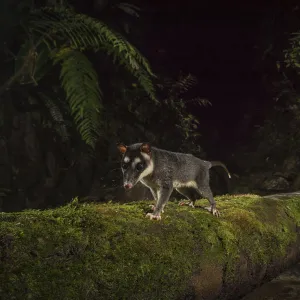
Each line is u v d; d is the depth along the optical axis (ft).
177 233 9.66
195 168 10.99
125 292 8.05
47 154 23.18
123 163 9.90
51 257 7.21
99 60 28.60
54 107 21.61
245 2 38.83
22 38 18.75
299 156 30.73
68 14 11.63
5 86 13.16
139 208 10.40
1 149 21.43
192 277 9.67
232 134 37.65
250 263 11.59
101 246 8.02
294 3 35.42
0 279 6.50
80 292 7.29
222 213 11.65
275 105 35.58
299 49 29.25
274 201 14.11
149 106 30.30
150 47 35.88
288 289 12.35
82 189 24.48
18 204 21.63
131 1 33.42
